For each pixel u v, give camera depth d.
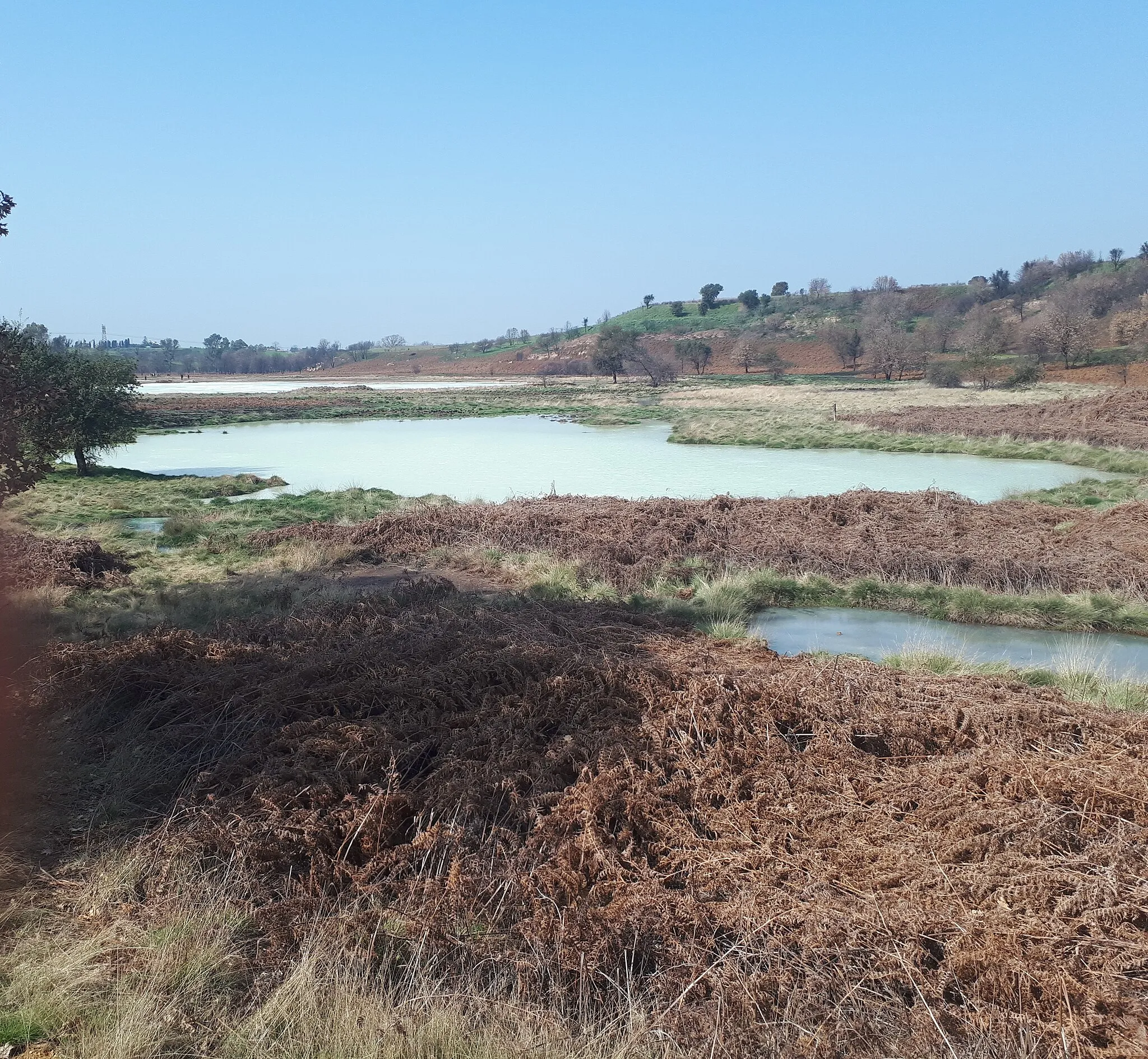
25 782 6.54
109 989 4.32
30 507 23.14
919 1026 4.06
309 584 14.16
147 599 13.15
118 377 30.58
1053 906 4.91
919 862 5.34
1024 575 13.30
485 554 15.95
